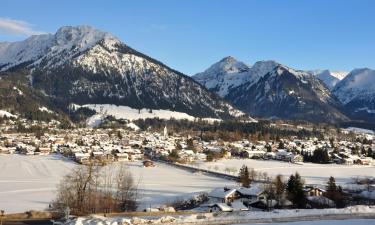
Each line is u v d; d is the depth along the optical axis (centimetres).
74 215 11125
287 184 17200
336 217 12575
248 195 15675
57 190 16438
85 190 13412
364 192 18875
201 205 14950
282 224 11656
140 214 11681
